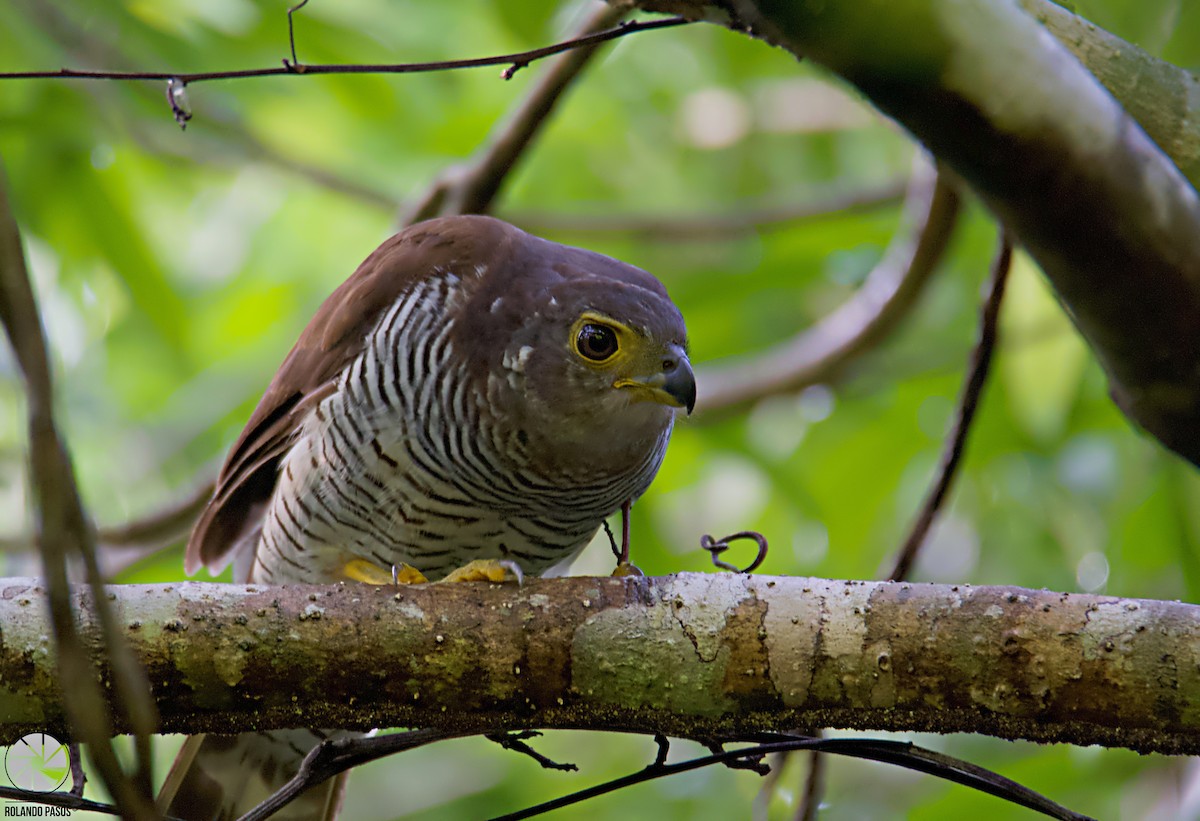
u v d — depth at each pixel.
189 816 8.73
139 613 5.71
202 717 5.86
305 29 11.52
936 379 13.41
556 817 13.46
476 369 8.09
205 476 11.78
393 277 8.60
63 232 12.93
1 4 11.64
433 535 8.55
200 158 13.88
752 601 5.84
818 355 12.74
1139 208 4.59
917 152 10.95
